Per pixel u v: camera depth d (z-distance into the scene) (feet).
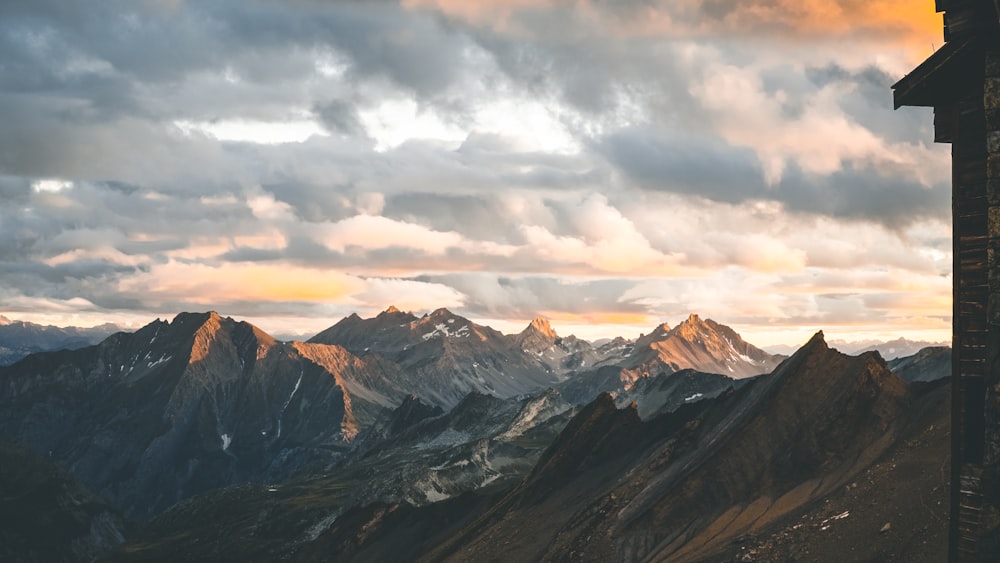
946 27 87.81
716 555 238.68
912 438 249.14
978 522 85.66
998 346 79.92
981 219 88.48
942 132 93.56
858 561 186.19
